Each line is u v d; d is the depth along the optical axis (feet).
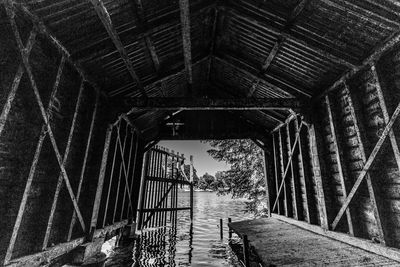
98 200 18.65
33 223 11.83
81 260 15.75
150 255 29.96
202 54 22.58
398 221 12.42
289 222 26.08
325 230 18.40
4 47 9.23
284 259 13.51
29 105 10.78
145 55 18.44
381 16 11.46
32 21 10.52
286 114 26.86
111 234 25.32
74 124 15.14
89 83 17.30
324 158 19.56
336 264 12.05
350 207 15.98
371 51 13.51
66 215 15.15
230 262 28.32
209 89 33.19
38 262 11.68
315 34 14.64
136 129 31.76
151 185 43.14
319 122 20.34
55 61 12.64
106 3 12.11
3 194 9.53
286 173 27.50
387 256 12.37
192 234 46.34
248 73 22.39
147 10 14.25
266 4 14.57
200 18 17.26
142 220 37.73
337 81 17.08
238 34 18.75
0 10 9.15
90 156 18.61
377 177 13.78
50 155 12.94
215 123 35.58
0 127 8.77
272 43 17.62
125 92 21.98
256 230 23.70
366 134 14.71
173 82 26.86
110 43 14.98
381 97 12.88
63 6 10.98
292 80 20.54
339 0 11.94
